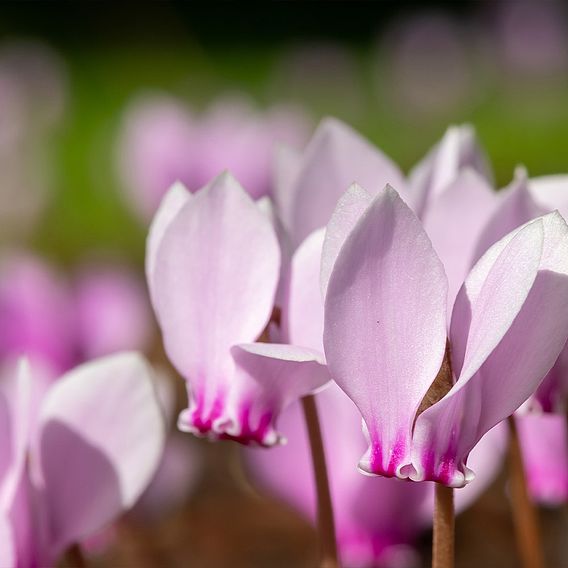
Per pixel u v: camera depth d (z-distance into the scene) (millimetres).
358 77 1986
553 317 246
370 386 249
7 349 400
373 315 247
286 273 265
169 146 609
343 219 247
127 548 352
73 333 409
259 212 261
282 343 264
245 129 609
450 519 257
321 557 276
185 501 521
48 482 275
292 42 2984
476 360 244
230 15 2973
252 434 262
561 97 1634
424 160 292
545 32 1640
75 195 1492
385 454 250
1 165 1113
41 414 275
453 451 249
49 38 2445
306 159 285
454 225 267
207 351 263
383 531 321
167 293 263
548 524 481
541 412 267
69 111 1793
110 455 274
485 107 1647
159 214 269
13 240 1044
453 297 266
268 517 532
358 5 2943
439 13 2820
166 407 278
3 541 268
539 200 280
